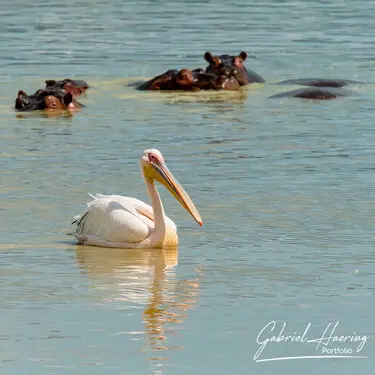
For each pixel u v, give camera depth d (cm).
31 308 1391
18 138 2550
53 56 3859
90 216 1709
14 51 3962
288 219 1817
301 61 3781
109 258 1623
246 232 1747
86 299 1423
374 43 4150
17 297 1434
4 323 1333
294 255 1620
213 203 1928
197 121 2766
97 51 3969
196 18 4875
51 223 1803
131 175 2156
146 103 3058
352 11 5125
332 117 2809
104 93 3222
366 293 1448
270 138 2531
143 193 2008
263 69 3653
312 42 4178
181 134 2588
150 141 2502
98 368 1195
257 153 2358
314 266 1565
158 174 1688
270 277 1517
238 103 3053
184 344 1269
